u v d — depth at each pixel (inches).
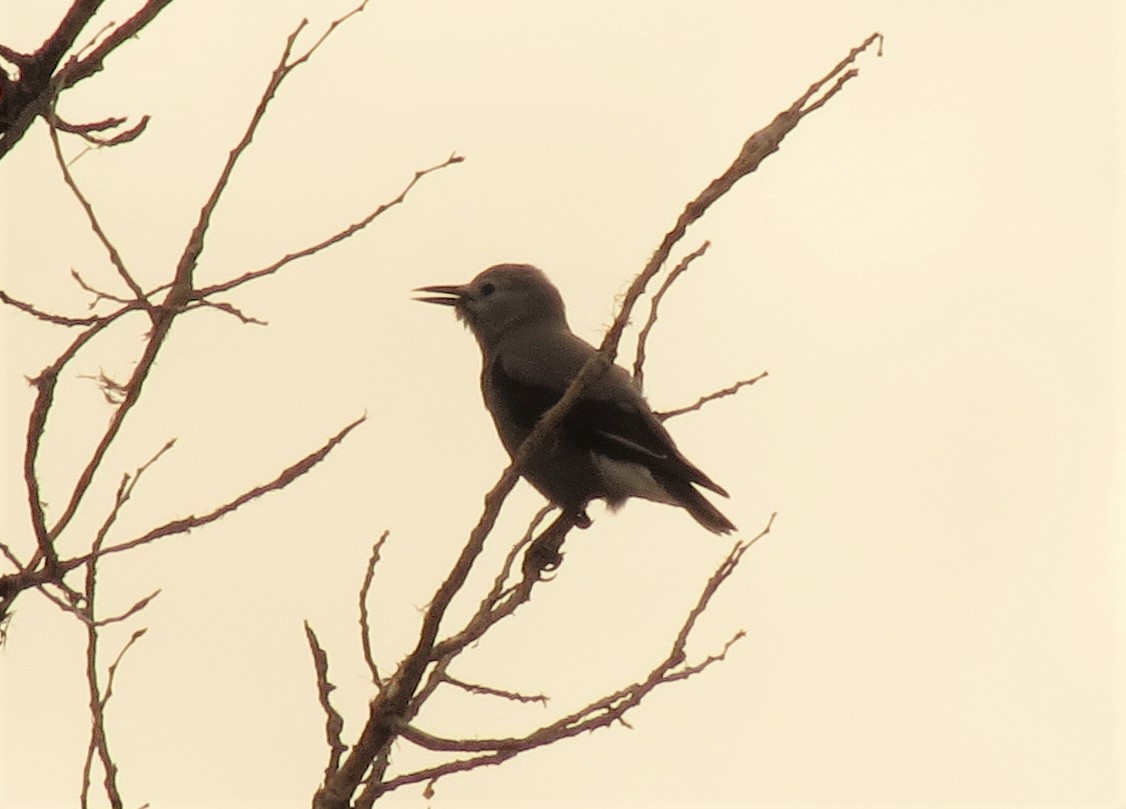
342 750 326.0
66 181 299.1
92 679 306.8
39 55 327.3
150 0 334.0
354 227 326.3
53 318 312.5
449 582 331.0
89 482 305.4
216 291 315.6
